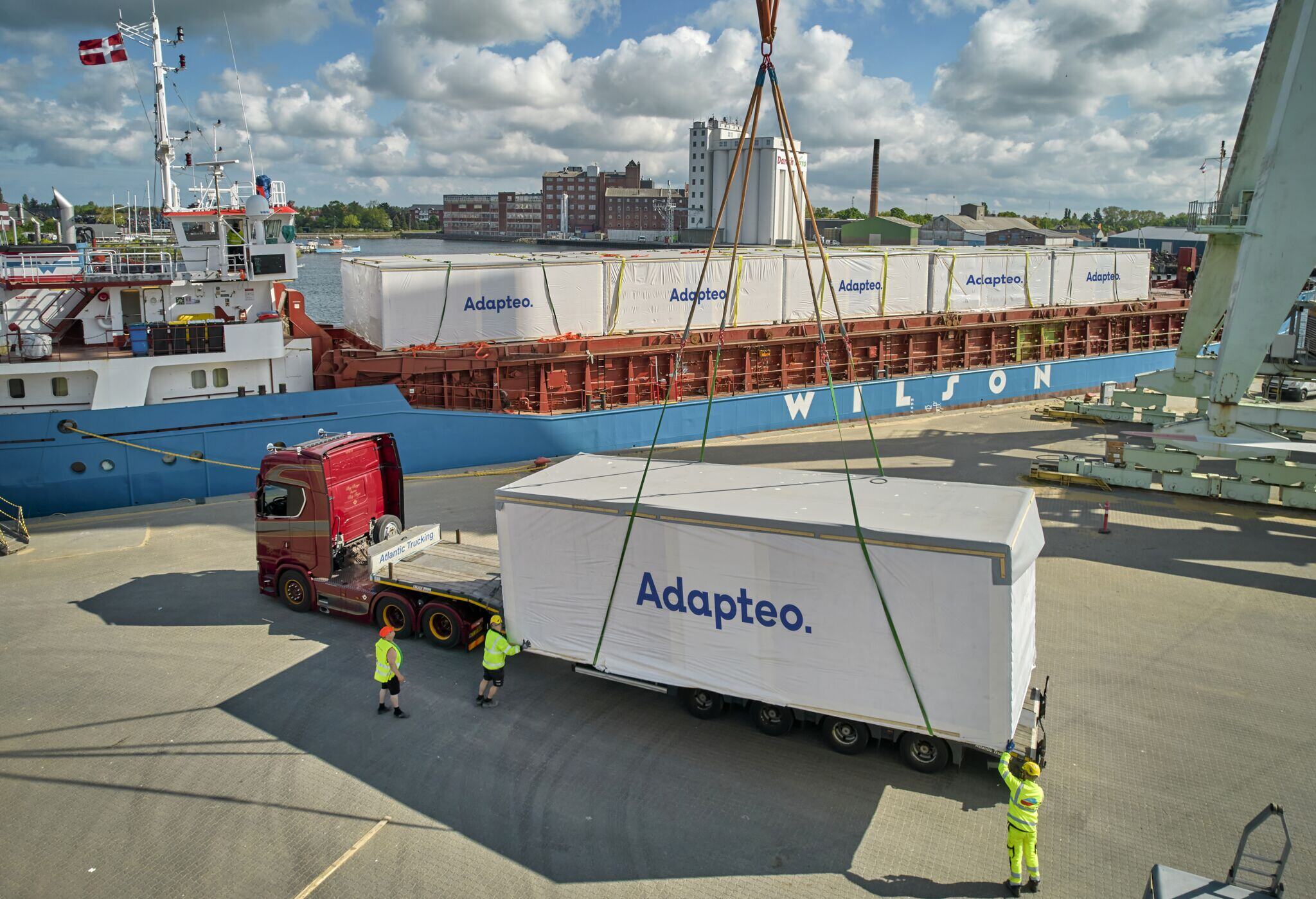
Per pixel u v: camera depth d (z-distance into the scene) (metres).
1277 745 11.77
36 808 10.55
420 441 25.70
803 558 10.49
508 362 26.66
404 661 14.33
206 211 23.58
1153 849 9.69
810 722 11.84
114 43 24.28
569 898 8.95
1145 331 42.50
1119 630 15.47
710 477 12.96
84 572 18.25
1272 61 21.56
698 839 9.86
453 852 9.66
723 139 134.50
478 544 17.61
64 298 23.73
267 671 13.98
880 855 9.59
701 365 30.84
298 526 15.92
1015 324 37.47
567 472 13.62
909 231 121.06
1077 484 24.95
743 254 31.28
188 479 22.81
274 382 24.20
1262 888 8.99
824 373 33.25
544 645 12.62
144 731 12.23
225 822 10.24
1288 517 22.02
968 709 9.95
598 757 11.54
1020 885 8.95
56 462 21.38
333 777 11.10
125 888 9.16
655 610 11.66
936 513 10.69
